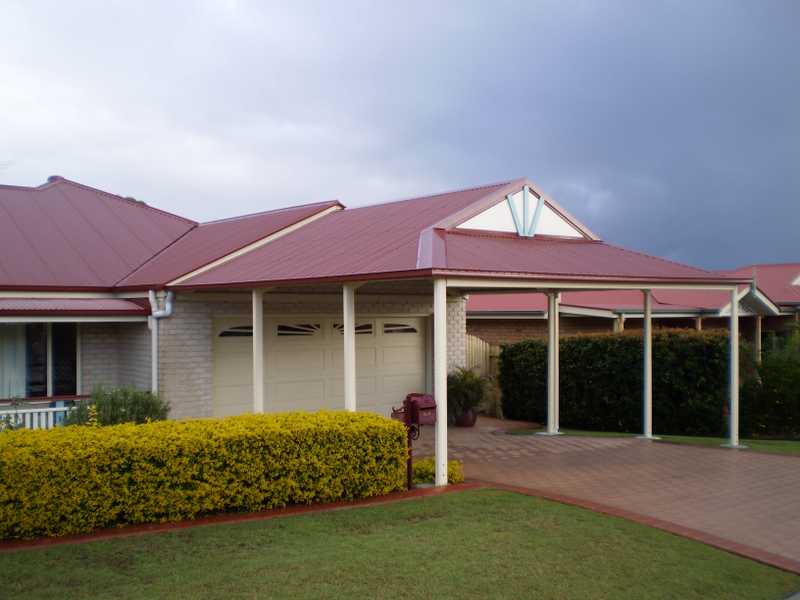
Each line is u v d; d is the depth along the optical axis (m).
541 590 6.13
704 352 15.11
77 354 14.13
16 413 11.84
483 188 13.48
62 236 15.77
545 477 10.63
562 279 10.59
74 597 5.69
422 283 13.95
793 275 30.11
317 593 5.85
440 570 6.40
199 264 13.52
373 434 8.89
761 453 12.62
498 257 10.66
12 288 13.05
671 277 12.34
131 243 16.52
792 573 6.93
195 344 13.55
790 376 15.39
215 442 7.92
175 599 5.68
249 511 8.15
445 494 9.06
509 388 18.08
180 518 7.78
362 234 12.71
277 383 14.48
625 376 15.88
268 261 12.82
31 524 7.09
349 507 8.38
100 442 7.53
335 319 15.33
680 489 9.97
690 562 7.00
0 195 16.73
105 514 7.41
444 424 9.54
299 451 8.40
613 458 12.15
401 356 16.55
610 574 6.57
